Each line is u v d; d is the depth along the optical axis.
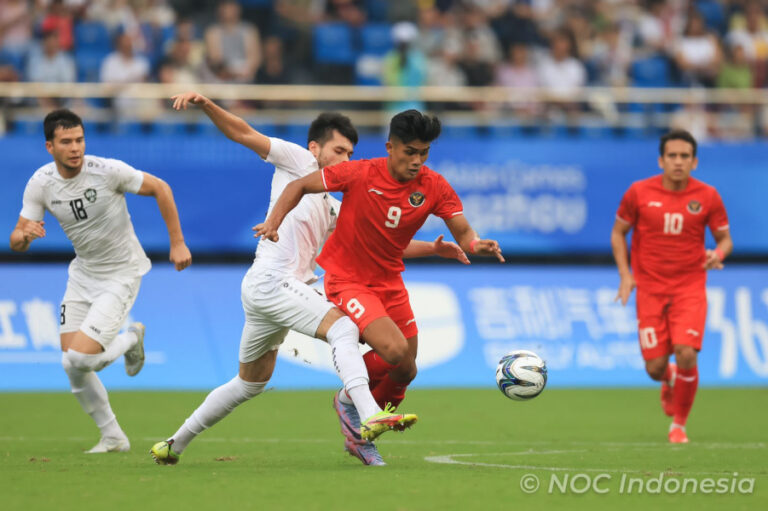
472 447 29.50
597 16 66.31
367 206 22.02
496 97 57.22
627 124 59.53
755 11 68.31
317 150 23.75
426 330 51.75
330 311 22.09
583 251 54.28
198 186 52.16
